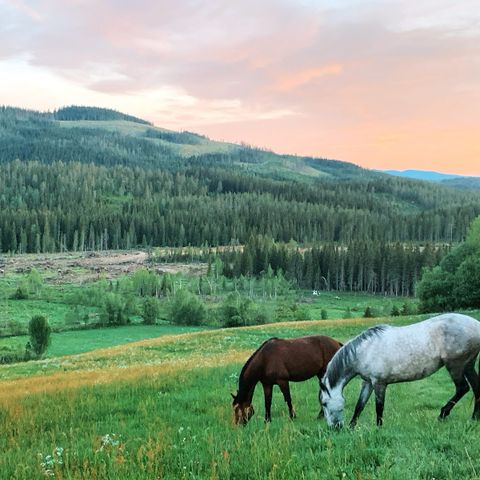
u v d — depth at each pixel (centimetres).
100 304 12444
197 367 2511
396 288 15588
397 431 925
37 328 6850
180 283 15462
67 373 3086
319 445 873
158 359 3672
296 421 1258
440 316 1109
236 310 10431
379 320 5075
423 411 1320
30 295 13825
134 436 1174
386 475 668
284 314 11812
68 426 1395
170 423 1344
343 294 15938
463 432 871
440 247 15812
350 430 973
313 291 16225
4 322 10444
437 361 1072
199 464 803
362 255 16562
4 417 1523
